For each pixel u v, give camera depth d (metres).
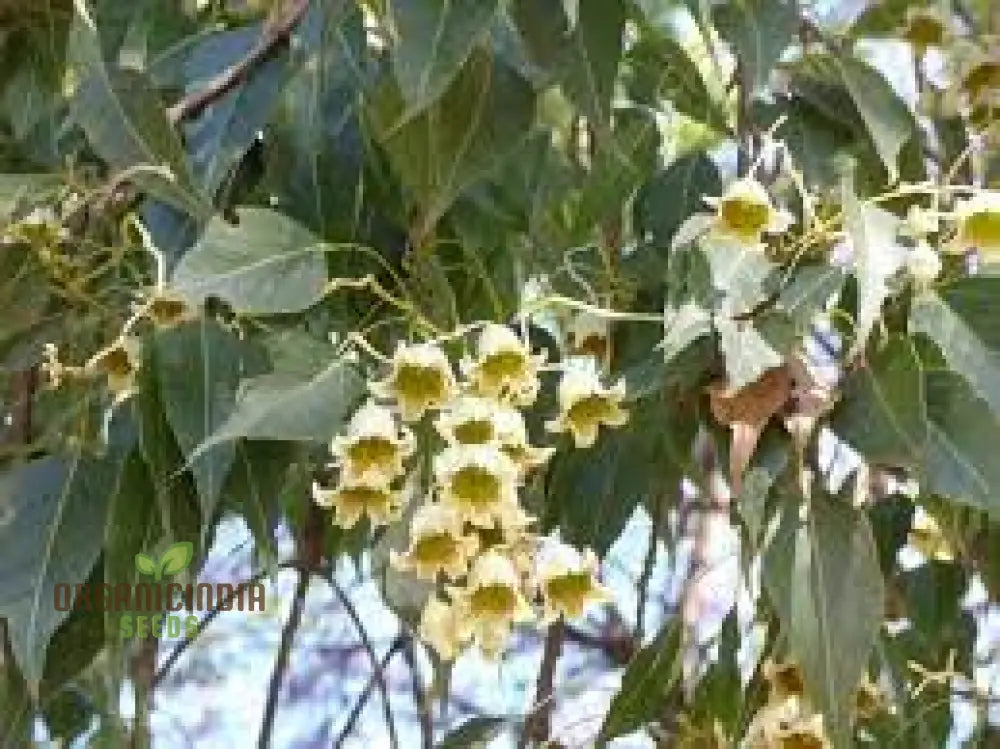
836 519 0.45
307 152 0.50
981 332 0.44
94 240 0.50
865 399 0.44
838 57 0.50
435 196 0.47
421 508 0.44
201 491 0.45
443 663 0.50
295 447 0.47
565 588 0.45
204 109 0.50
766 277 0.44
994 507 0.43
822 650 0.44
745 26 0.46
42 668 0.47
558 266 0.52
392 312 0.50
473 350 0.49
